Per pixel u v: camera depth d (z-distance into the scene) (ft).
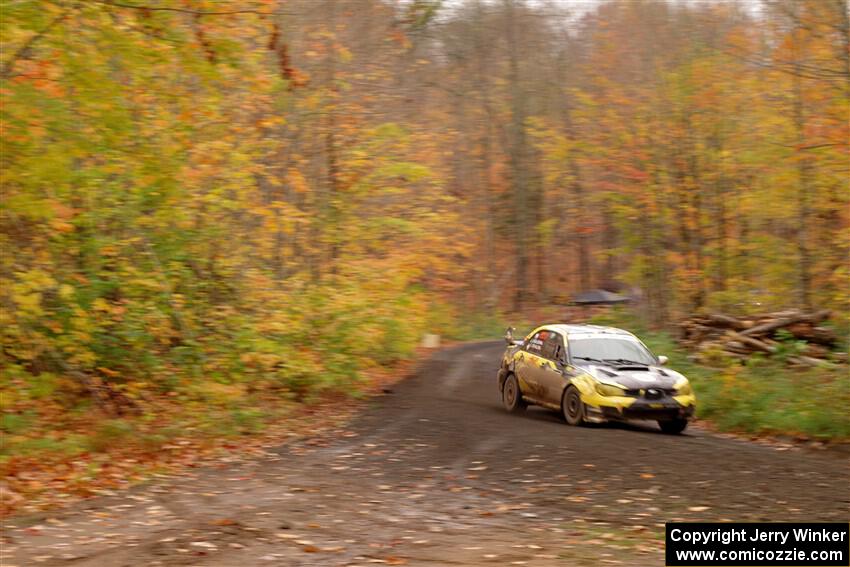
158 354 55.26
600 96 122.93
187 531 25.23
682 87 103.45
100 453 39.58
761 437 46.03
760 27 75.31
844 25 63.26
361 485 32.37
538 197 192.54
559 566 21.13
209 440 43.34
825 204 81.25
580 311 183.42
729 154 101.71
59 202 41.63
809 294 83.25
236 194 59.31
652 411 45.57
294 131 71.97
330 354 62.80
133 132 44.29
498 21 187.73
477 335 151.33
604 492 30.01
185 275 55.57
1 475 34.42
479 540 23.86
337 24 76.48
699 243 107.76
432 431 45.83
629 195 112.27
